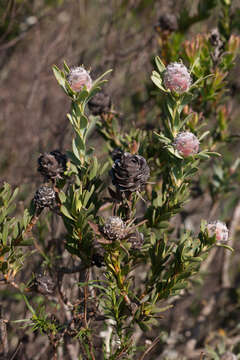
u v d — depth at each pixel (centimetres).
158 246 82
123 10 165
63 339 94
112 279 81
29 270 106
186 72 78
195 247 80
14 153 155
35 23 165
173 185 82
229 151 140
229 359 95
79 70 77
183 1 137
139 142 89
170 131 80
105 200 83
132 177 77
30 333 101
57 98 165
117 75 154
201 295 153
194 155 78
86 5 178
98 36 168
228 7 103
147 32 159
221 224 80
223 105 104
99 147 127
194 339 131
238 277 165
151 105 119
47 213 98
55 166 82
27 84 173
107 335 95
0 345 93
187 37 126
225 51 96
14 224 85
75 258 96
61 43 169
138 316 80
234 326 147
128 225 78
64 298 91
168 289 81
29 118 162
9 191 83
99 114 95
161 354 123
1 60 172
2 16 150
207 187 115
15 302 108
